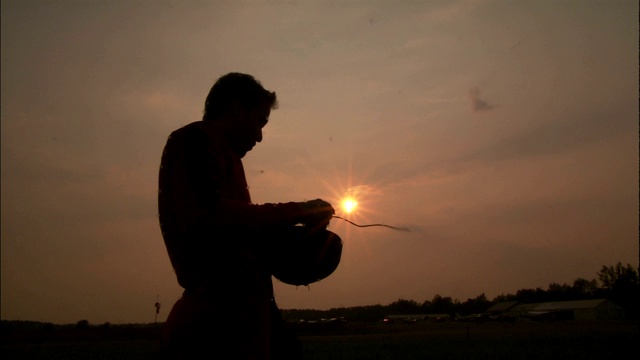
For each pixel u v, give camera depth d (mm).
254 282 1540
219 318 1454
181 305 1516
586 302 115250
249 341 1473
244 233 1450
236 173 1626
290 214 1546
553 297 145250
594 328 62500
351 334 76562
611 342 35750
